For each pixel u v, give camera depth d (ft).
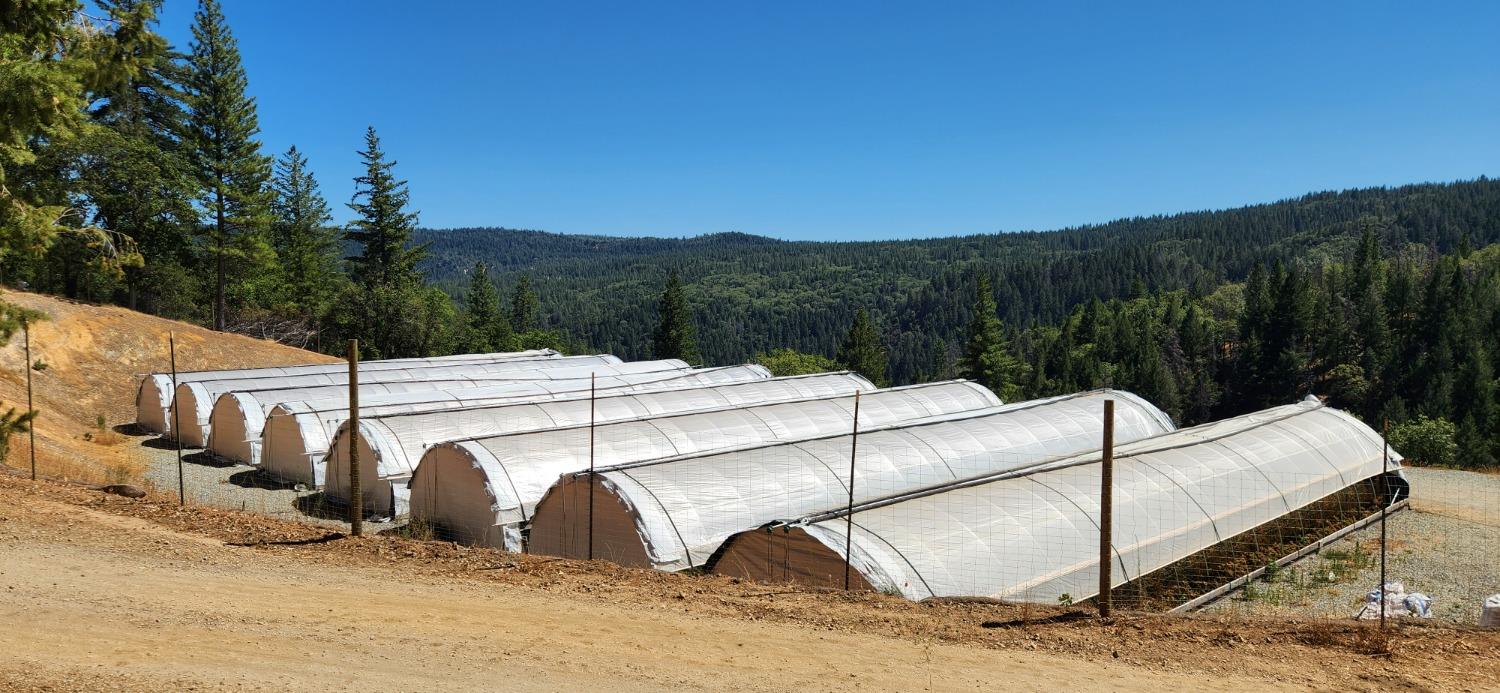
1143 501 57.11
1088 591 46.80
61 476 61.41
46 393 109.19
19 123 40.78
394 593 33.96
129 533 41.39
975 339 293.64
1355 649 29.17
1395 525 74.49
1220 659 28.19
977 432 79.05
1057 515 51.52
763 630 30.68
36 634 26.45
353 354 42.65
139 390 109.09
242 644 26.81
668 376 141.59
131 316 141.28
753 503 56.24
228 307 208.85
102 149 146.20
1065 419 88.53
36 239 45.98
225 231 182.19
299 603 31.86
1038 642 29.68
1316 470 73.67
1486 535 71.20
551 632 29.66
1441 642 29.73
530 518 61.77
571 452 68.64
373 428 75.31
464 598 33.60
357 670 25.04
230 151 178.81
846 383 122.83
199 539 41.37
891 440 72.23
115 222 160.45
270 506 73.31
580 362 156.66
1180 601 52.03
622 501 51.65
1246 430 78.48
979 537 46.83
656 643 28.89
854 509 48.52
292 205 240.32
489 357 161.58
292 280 238.48
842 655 28.17
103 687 22.30
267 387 108.68
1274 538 65.72
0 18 42.34
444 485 65.41
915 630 30.89
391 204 239.91
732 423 84.53
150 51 48.98
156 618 28.99
